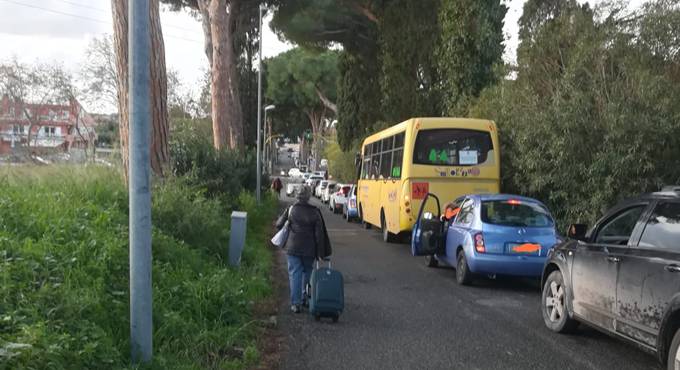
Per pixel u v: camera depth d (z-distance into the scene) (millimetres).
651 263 5695
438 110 27297
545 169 13805
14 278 5492
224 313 7484
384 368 6281
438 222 12539
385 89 29281
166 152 12617
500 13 22219
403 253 15953
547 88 15039
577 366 6410
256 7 31984
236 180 17625
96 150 12188
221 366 5988
